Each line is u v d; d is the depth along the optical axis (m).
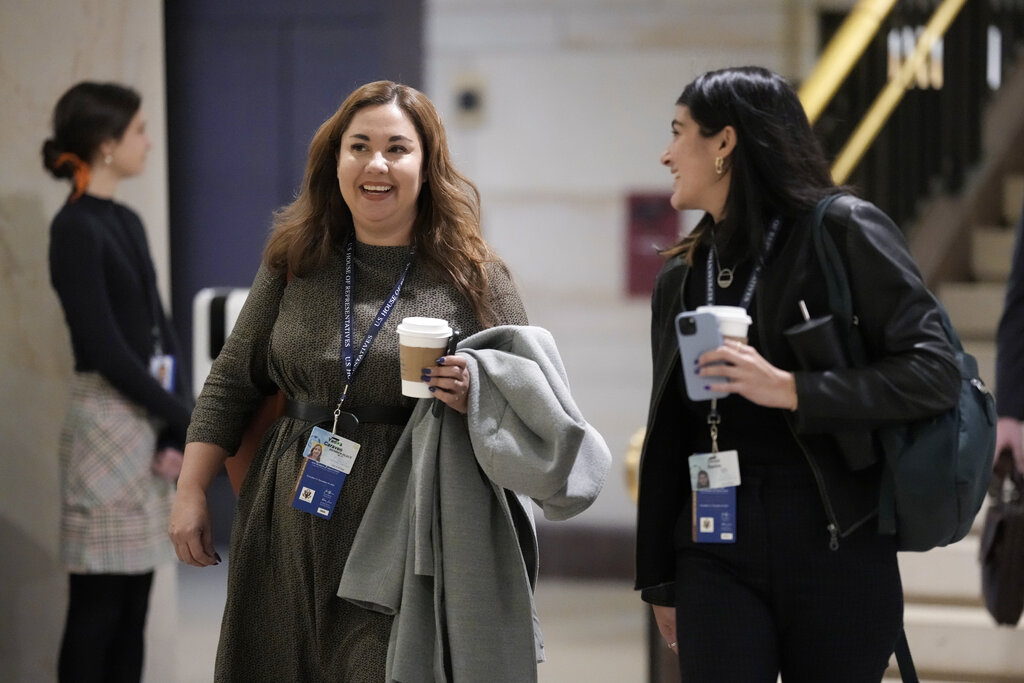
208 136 21.80
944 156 18.61
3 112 12.91
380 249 8.75
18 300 13.05
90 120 12.23
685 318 7.15
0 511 13.07
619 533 20.59
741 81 7.62
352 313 8.55
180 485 8.77
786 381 7.04
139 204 14.31
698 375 7.14
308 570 8.36
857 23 15.67
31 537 13.21
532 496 7.83
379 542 8.14
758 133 7.52
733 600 7.41
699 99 7.66
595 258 20.86
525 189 20.91
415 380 7.88
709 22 20.44
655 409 7.94
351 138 8.49
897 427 7.26
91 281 11.98
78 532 11.95
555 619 17.88
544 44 20.72
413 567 8.02
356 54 21.31
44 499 13.26
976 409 7.48
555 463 7.68
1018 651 12.43
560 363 8.35
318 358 8.42
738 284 7.71
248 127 21.70
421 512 7.95
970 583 13.22
